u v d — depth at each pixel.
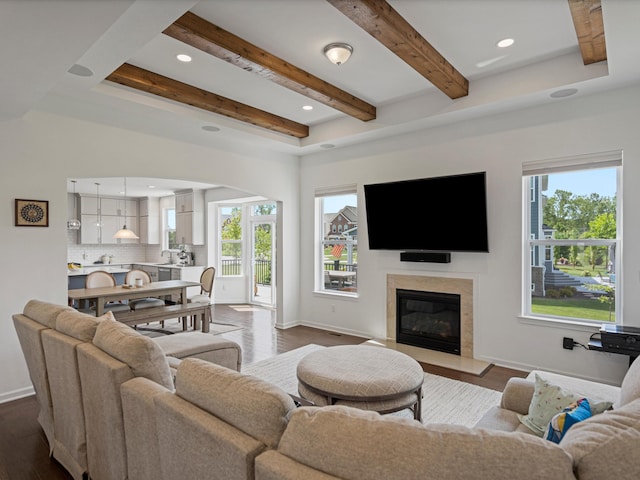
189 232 7.84
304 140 5.12
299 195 5.83
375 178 4.85
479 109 3.70
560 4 2.40
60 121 3.42
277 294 5.68
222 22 2.57
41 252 3.34
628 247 3.16
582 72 3.07
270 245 7.57
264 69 3.02
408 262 4.58
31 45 2.10
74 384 1.98
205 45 2.64
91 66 2.77
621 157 3.21
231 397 1.19
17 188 3.20
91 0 1.73
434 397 3.13
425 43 2.83
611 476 0.80
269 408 1.10
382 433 0.91
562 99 3.46
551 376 2.23
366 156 4.94
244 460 1.05
